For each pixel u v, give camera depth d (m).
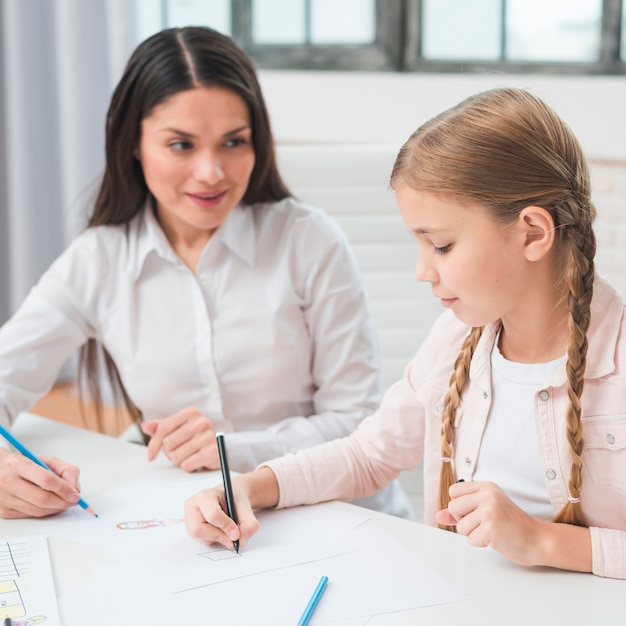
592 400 1.02
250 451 1.42
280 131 3.16
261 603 0.89
